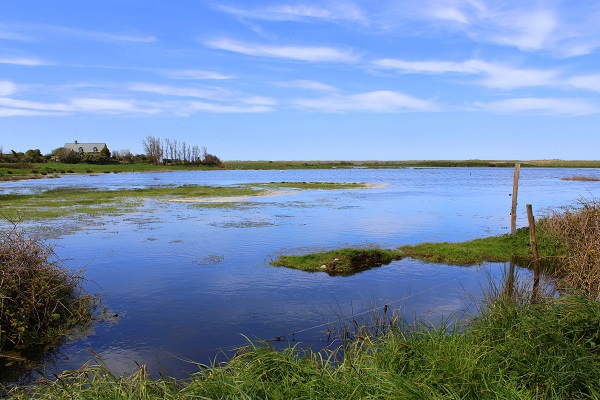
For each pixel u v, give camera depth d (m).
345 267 14.73
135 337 9.17
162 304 11.19
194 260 15.85
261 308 10.84
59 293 10.64
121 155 151.88
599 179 78.06
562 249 15.09
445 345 6.18
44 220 24.89
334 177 91.12
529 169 150.38
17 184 58.69
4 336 8.71
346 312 10.44
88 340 9.10
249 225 23.77
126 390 5.52
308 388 5.27
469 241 18.86
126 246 18.14
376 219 26.52
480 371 5.42
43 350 8.70
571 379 5.43
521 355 5.92
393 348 6.32
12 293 9.38
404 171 134.38
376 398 5.02
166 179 79.06
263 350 6.45
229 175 101.50
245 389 5.20
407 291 12.20
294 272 14.33
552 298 7.83
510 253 16.55
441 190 52.47
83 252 17.03
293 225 23.91
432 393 4.98
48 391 5.98
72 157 117.62
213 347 8.64
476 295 11.60
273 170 146.38
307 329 9.40
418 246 17.83
